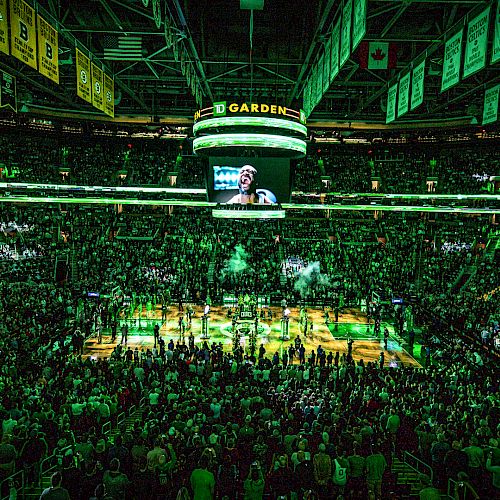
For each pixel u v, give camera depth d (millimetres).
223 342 31703
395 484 10727
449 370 22938
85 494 8852
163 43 27906
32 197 48656
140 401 18469
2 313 29344
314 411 15258
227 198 27922
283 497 9055
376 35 21625
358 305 43156
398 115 24609
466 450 11125
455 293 41719
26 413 13984
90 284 41656
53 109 47219
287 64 28125
